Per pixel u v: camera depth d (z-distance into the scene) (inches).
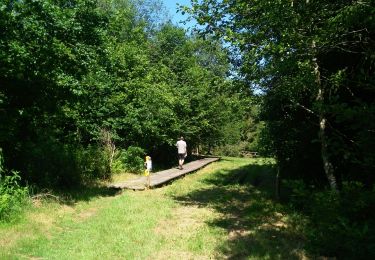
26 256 307.4
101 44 550.6
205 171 988.6
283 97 434.3
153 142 1056.8
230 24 433.1
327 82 370.6
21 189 443.2
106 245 343.6
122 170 837.8
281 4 337.7
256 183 761.0
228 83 466.9
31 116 531.8
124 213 468.8
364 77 226.2
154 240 362.9
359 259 203.5
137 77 1003.9
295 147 490.6
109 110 885.8
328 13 338.0
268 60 386.3
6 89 488.4
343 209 212.7
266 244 346.6
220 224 428.8
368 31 313.0
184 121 1192.8
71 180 608.4
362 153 202.4
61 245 339.6
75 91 503.2
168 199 573.0
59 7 476.4
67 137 776.3
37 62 468.8
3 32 438.9
